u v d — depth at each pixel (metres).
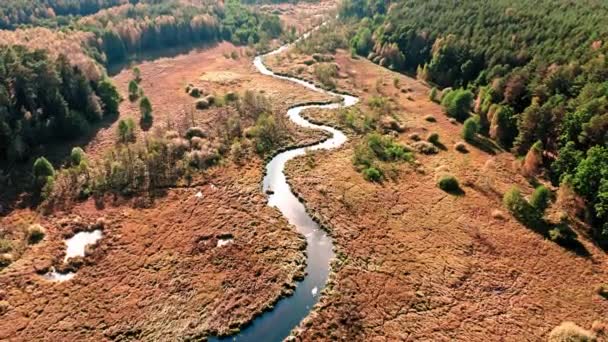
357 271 64.44
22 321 54.97
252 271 64.31
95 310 57.03
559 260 66.56
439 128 107.44
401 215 76.44
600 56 91.81
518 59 110.94
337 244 69.75
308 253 68.50
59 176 81.31
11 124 87.44
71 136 96.12
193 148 93.50
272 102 120.25
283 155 95.62
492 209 77.88
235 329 55.66
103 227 71.81
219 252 67.50
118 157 87.12
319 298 60.47
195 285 61.53
